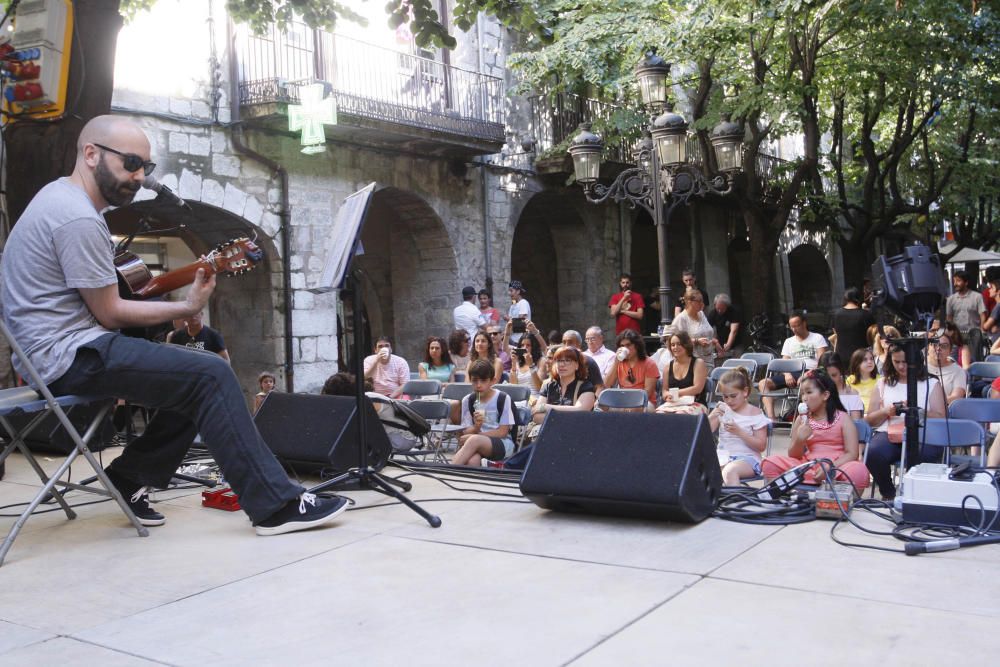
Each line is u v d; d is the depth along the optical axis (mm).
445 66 16203
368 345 17984
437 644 3406
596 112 19984
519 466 7168
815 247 28719
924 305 5785
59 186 4875
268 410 6727
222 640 3504
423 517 5391
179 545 4910
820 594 3881
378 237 17562
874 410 7527
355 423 6426
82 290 4746
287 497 5059
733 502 5605
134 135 4969
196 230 14125
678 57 16703
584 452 5316
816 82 18109
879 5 16391
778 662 3154
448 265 16891
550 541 4863
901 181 26281
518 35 18375
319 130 13156
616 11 16984
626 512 5223
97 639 3551
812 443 6410
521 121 18375
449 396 10102
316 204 14438
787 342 12375
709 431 5344
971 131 24047
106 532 5223
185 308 4992
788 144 27078
